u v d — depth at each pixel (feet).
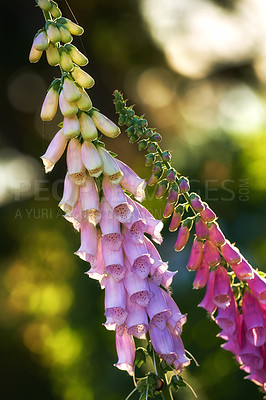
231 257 11.21
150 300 10.69
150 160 10.96
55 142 10.57
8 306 37.70
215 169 31.73
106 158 10.49
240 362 12.00
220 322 11.49
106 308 10.70
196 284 11.76
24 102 44.19
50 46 10.10
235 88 43.83
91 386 30.42
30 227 37.93
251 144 31.53
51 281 36.24
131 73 45.50
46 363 34.63
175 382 10.68
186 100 43.70
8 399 35.04
